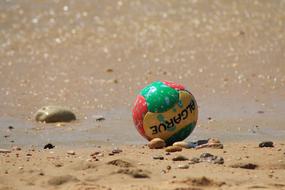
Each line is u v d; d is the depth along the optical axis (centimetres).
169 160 2603
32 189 2311
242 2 6012
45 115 3506
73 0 6159
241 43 5012
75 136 3197
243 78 4272
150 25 5516
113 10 5897
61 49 5041
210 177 2381
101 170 2461
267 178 2392
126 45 5072
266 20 5584
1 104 3856
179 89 2859
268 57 4688
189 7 5912
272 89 4066
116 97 3969
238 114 3553
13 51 5009
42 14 5856
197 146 2803
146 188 2267
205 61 4641
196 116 2877
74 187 2295
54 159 2669
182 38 5178
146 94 2864
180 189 2239
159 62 4656
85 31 5444
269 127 3297
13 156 2736
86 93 4050
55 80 4319
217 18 5641
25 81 4309
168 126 2823
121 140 3091
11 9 5972
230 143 2938
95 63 4678
